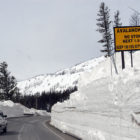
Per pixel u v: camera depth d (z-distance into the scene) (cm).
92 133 1547
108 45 5647
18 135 2064
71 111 2205
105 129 1335
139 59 2588
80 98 1958
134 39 1823
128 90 1082
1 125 2169
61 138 1858
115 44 1825
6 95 9488
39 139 1780
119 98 1161
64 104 2566
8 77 9550
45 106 16325
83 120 1795
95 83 1571
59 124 2817
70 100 2312
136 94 1030
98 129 1455
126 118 1073
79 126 1895
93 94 1589
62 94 16388
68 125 2283
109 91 1299
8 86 9512
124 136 1086
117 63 2772
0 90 9469
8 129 2705
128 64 2600
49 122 4334
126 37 1828
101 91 1430
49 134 2177
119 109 1150
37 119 5488
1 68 9462
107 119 1309
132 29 1831
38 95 17025
